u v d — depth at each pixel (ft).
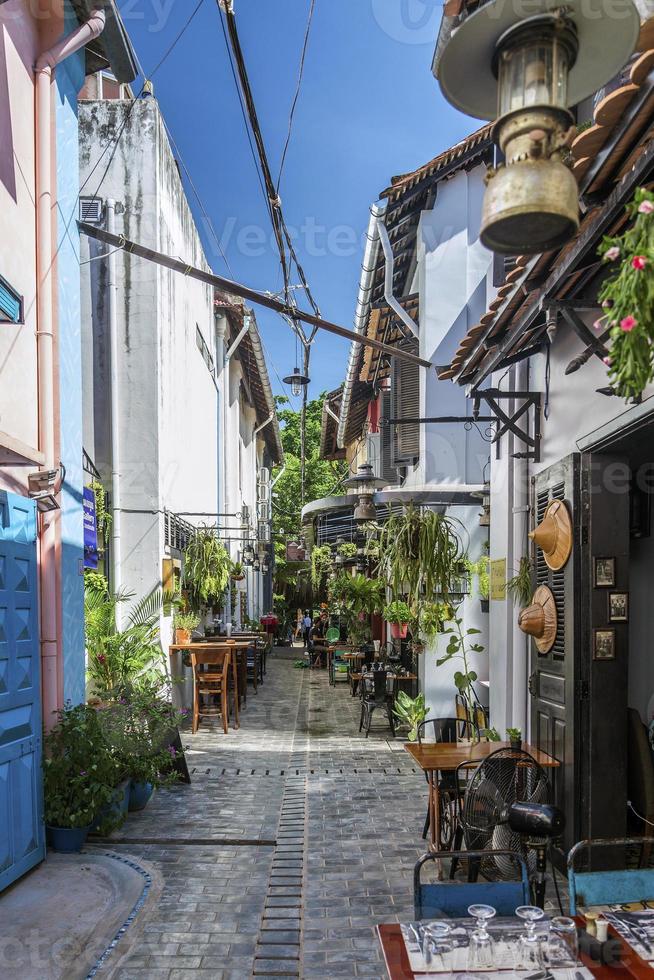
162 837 20.11
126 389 34.19
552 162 6.07
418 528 25.89
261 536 87.76
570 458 17.62
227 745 32.71
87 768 19.21
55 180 20.68
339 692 51.44
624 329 6.55
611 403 15.79
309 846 19.47
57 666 20.35
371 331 41.42
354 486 31.30
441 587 26.04
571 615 17.37
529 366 22.18
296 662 72.90
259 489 99.66
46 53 20.11
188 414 42.86
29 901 15.98
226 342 59.21
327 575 74.08
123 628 33.22
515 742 17.65
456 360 19.63
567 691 17.51
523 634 21.81
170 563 35.27
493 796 15.08
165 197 36.76
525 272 13.82
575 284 14.43
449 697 31.14
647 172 9.62
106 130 34.81
